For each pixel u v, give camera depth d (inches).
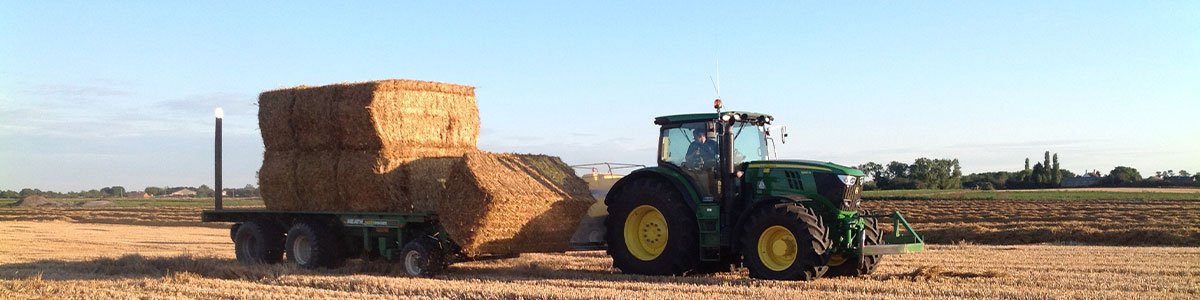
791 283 394.3
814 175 424.8
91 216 1571.1
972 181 3075.8
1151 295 361.4
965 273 431.8
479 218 430.9
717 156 443.5
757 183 441.1
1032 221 954.1
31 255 628.4
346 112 472.1
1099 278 421.4
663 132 470.0
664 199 447.2
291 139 510.0
